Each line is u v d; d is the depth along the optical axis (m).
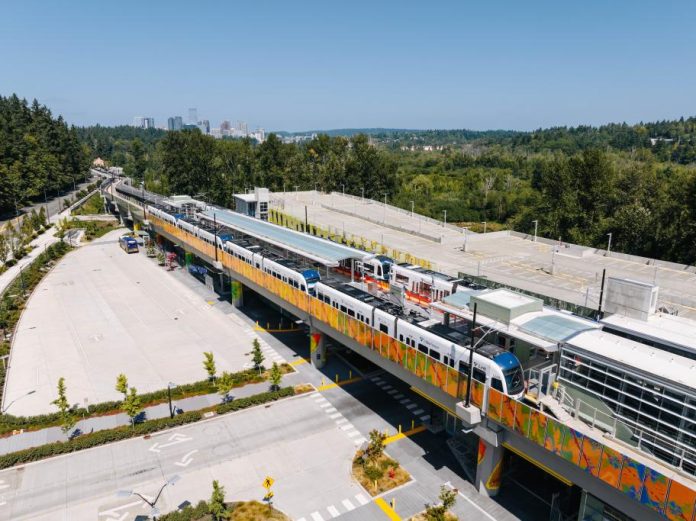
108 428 45.69
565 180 126.44
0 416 46.72
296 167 184.12
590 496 29.98
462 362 35.38
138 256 114.50
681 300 67.06
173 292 87.25
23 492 37.28
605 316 37.38
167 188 170.00
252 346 64.38
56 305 80.62
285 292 57.88
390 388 53.22
